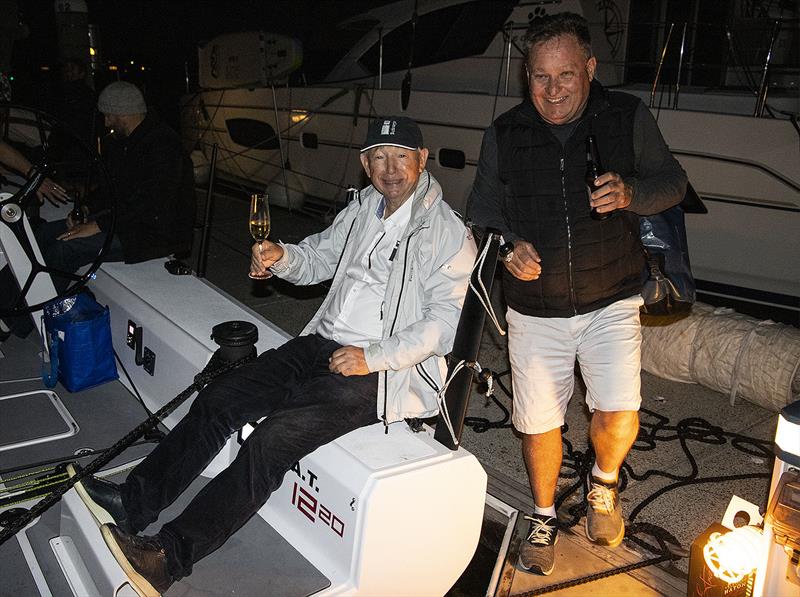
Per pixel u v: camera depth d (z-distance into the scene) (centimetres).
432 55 670
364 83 711
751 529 206
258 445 209
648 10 596
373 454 213
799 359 366
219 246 682
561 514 291
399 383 220
